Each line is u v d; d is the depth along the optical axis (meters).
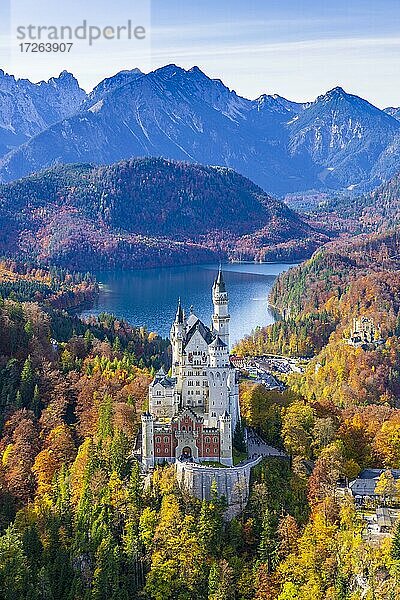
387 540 198.88
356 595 186.50
